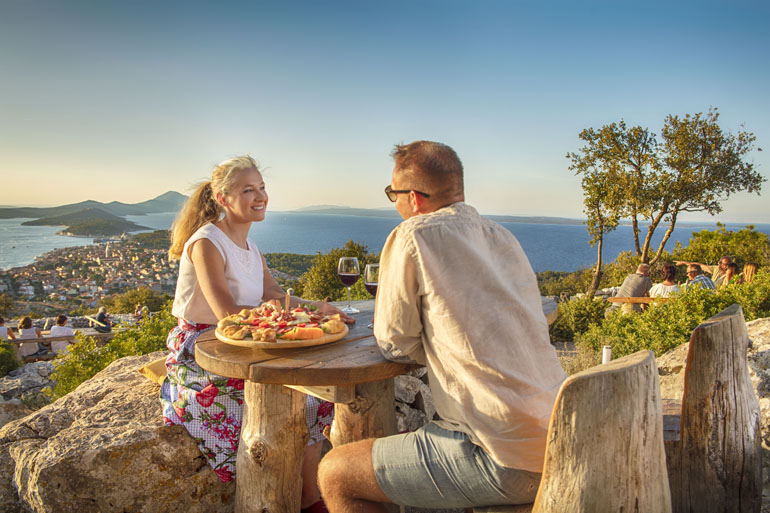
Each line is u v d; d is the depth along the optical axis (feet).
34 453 7.56
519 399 4.45
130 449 7.21
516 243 5.15
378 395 6.61
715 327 5.52
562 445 3.97
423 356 5.33
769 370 10.32
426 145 5.33
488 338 4.55
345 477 5.17
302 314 6.82
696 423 5.66
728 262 24.00
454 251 4.70
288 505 6.60
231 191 7.73
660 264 57.93
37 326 61.82
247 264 7.94
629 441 3.94
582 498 3.90
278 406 6.37
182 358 7.52
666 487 4.24
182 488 7.41
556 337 30.63
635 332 18.76
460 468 4.65
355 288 31.71
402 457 4.91
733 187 56.49
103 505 7.16
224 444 7.29
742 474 5.63
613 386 3.89
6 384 26.25
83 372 15.90
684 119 57.36
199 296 7.55
